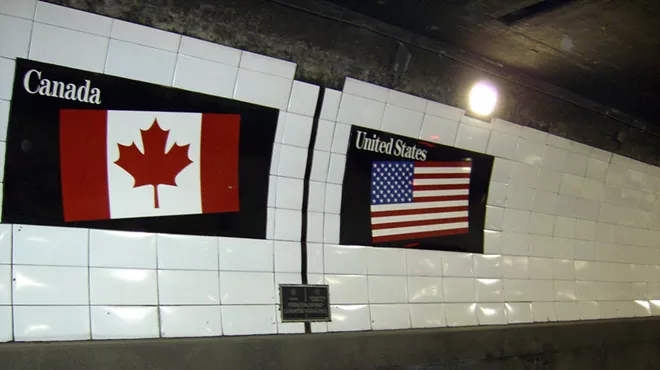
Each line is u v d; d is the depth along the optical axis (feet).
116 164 12.98
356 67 15.89
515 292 19.17
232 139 14.29
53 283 12.12
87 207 12.66
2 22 11.73
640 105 21.43
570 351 19.75
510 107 19.12
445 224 17.81
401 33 16.34
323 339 14.67
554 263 20.52
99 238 12.72
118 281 12.77
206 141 13.97
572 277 20.94
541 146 20.10
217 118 14.06
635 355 21.79
